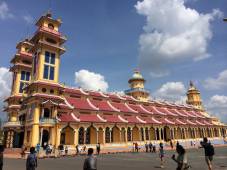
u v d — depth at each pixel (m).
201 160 26.73
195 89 113.56
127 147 55.91
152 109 78.06
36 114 43.59
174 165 22.11
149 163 24.16
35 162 11.50
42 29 47.66
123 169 19.06
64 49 50.81
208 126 92.69
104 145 53.06
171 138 73.25
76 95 59.81
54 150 38.22
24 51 61.34
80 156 36.91
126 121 59.47
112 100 68.69
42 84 45.59
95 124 52.97
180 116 83.38
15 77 60.47
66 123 47.22
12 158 32.84
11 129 52.59
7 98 59.44
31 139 42.78
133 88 86.75
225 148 57.31
